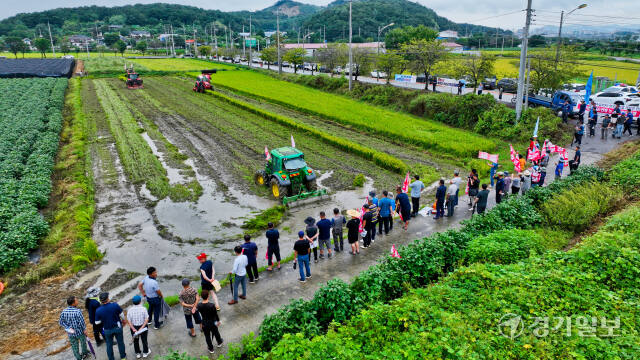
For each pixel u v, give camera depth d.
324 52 58.72
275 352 7.18
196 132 30.23
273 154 18.11
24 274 12.30
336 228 12.96
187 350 8.90
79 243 13.76
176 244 14.11
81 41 173.38
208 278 9.88
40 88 48.25
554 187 15.65
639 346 6.55
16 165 20.38
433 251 10.88
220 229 15.18
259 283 11.50
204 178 20.69
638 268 8.94
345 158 24.05
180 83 59.25
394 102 40.00
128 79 53.91
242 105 39.50
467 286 9.11
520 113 27.39
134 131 29.66
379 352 7.03
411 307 8.14
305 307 8.84
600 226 13.06
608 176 16.97
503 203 13.73
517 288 8.52
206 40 185.75
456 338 6.98
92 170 21.80
